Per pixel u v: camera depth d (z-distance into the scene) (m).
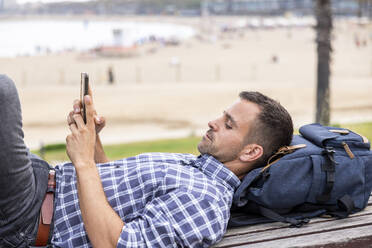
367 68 45.12
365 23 114.50
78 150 2.04
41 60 63.16
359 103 25.95
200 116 23.91
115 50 64.44
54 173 2.27
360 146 2.29
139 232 1.93
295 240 2.08
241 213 2.35
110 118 23.69
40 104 27.83
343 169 2.19
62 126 22.05
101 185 2.03
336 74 41.06
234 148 2.26
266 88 32.72
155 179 2.13
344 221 2.23
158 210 2.00
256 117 2.24
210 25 140.88
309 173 2.18
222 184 2.23
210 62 55.19
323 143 2.29
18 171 1.95
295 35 102.75
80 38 140.12
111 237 1.91
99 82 39.62
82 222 2.10
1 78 1.96
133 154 11.05
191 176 2.15
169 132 20.16
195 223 1.98
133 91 32.56
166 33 143.62
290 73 44.06
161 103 27.64
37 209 2.09
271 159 2.29
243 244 2.06
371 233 2.10
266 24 133.25
